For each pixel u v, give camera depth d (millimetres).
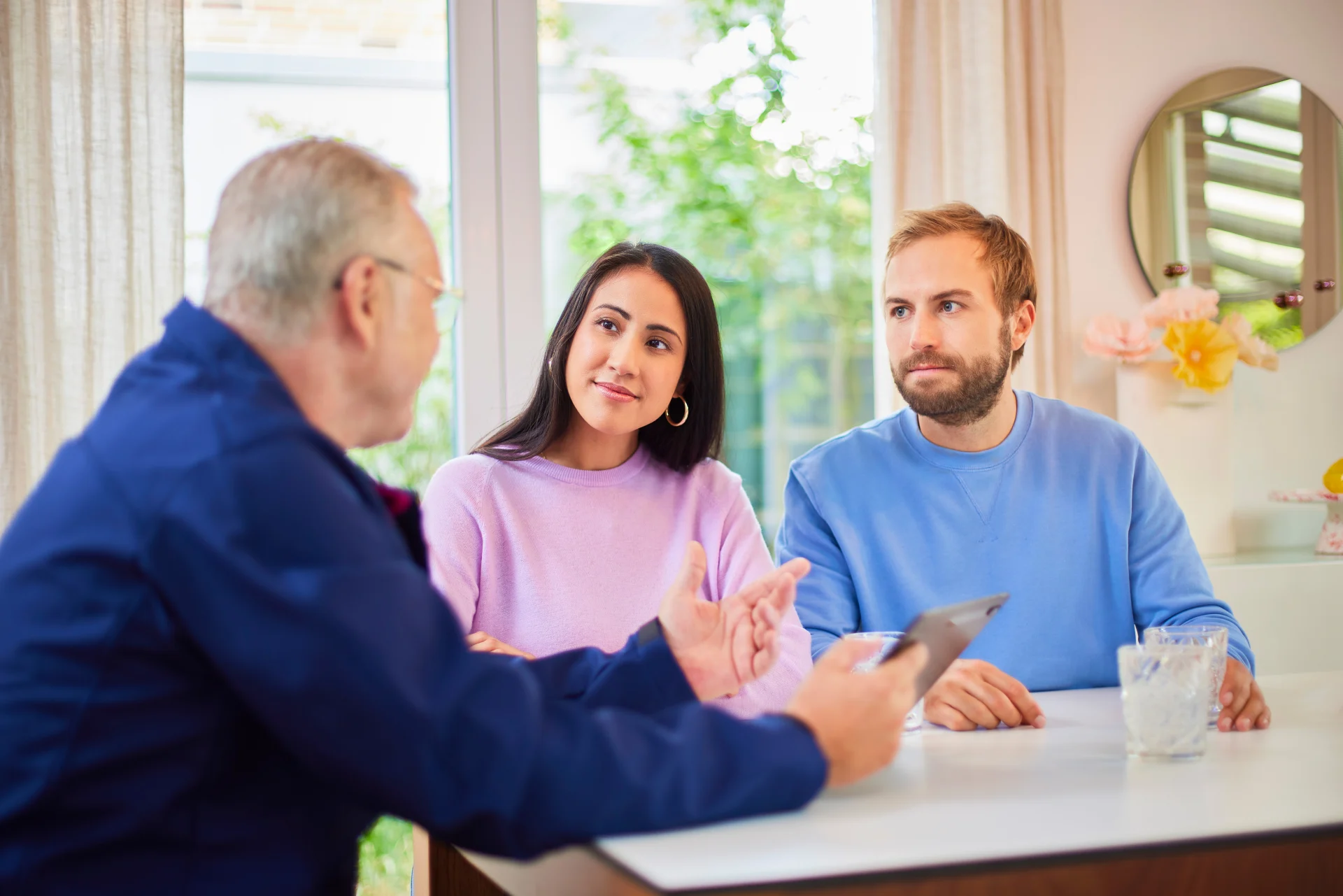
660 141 2607
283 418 831
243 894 826
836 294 2721
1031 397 1920
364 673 751
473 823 790
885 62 2613
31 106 2059
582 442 1731
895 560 1805
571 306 1685
